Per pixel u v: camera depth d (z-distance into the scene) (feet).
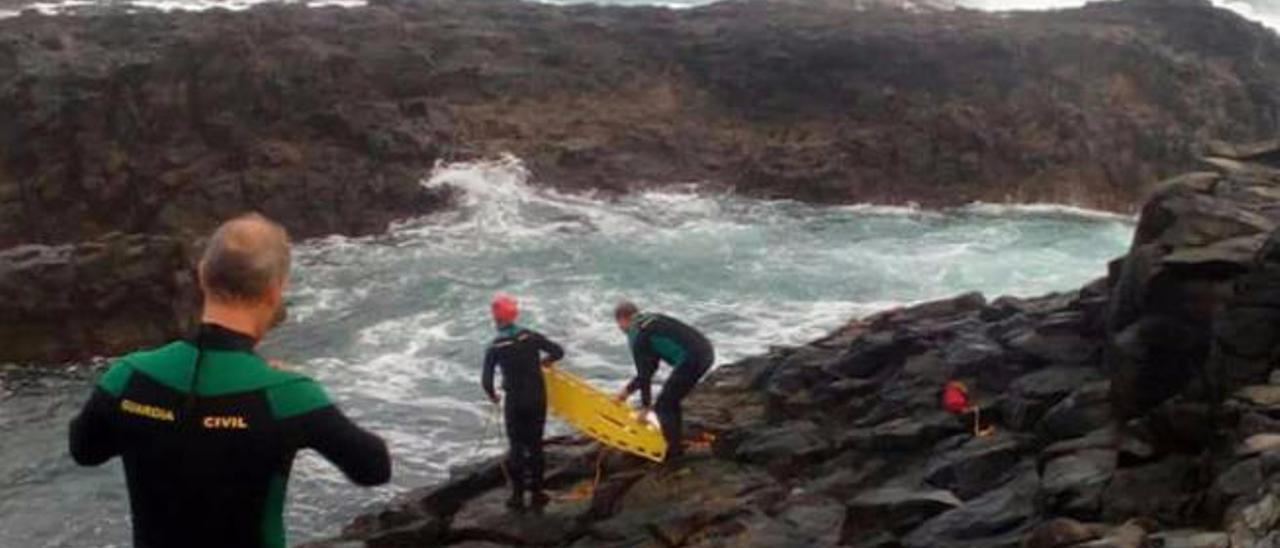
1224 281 30.19
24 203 81.61
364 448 9.50
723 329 62.59
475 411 51.01
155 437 9.24
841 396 41.42
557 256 77.30
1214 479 25.31
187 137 86.12
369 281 71.72
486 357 35.01
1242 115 102.47
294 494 42.32
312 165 86.53
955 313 49.01
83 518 41.22
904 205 93.81
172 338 60.64
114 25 90.02
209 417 9.25
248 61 87.97
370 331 62.13
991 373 39.17
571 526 34.06
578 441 41.16
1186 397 29.45
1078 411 32.76
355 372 55.88
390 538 35.29
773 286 70.49
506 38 99.50
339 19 96.68
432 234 82.84
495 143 91.97
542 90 97.04
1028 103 97.66
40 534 40.04
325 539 36.35
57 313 58.95
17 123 82.12
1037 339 39.19
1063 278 72.49
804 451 37.04
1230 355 28.30
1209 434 27.84
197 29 89.10
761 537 31.55
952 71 97.86
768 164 94.07
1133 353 30.94
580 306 66.28
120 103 83.82
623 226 84.38
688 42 101.40
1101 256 78.38
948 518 29.50
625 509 34.86
